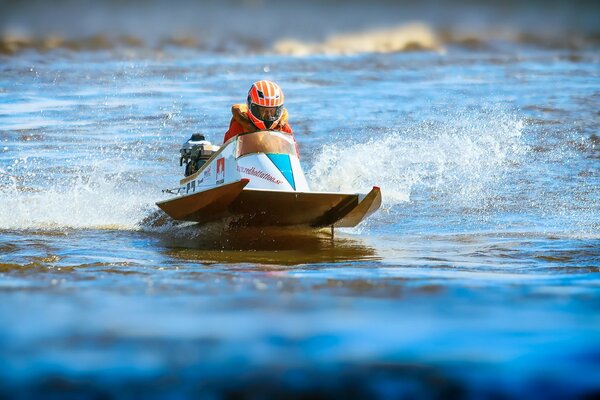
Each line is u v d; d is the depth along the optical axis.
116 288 21.78
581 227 37.12
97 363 14.20
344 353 14.66
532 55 101.81
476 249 32.84
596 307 18.55
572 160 50.22
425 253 32.03
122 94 72.31
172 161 50.84
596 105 65.31
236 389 13.01
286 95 71.38
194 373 13.73
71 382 13.38
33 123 60.72
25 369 13.93
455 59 97.25
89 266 27.92
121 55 99.31
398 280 24.03
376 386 13.16
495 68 88.69
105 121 61.59
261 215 34.88
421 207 41.84
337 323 16.75
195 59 96.56
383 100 68.62
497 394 12.88
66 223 38.25
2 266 27.56
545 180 46.22
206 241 34.69
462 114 62.31
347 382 13.29
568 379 13.44
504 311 18.02
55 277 24.64
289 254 31.66
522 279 24.77
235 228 36.72
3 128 58.94
